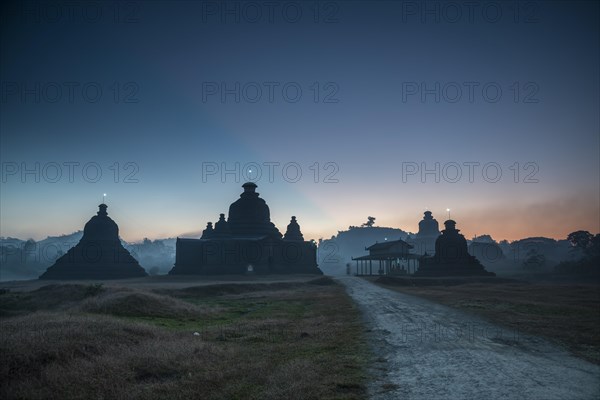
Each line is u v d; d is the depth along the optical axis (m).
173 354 12.54
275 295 41.72
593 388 9.97
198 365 11.78
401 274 89.06
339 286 54.62
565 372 11.38
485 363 12.33
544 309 26.98
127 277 81.19
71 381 9.66
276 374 11.09
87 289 32.09
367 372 11.45
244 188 92.94
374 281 64.44
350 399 9.23
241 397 9.43
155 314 24.73
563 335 17.20
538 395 9.46
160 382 10.45
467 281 66.44
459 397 9.38
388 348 14.66
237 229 88.31
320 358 13.02
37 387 9.30
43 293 33.28
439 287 55.31
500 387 10.05
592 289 47.94
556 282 74.94
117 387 9.63
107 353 11.98
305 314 25.81
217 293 42.97
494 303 31.16
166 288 42.88
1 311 27.84
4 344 11.02
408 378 10.86
